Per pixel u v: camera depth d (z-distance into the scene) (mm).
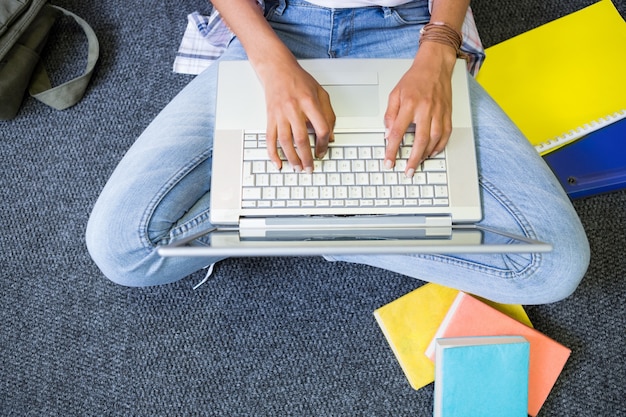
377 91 913
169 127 969
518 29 1363
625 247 1234
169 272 1023
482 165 944
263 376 1187
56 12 1346
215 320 1212
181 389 1184
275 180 867
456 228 861
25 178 1292
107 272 1011
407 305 1187
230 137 885
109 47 1363
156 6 1380
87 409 1177
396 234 845
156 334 1207
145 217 940
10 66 1254
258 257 1243
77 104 1332
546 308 1207
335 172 871
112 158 1305
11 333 1212
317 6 1013
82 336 1209
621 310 1205
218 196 862
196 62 1329
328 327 1207
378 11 1028
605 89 1279
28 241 1256
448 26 925
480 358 1101
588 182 1227
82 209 1274
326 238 829
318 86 887
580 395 1169
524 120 1272
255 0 984
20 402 1183
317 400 1176
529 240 781
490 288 998
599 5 1344
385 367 1185
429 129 863
